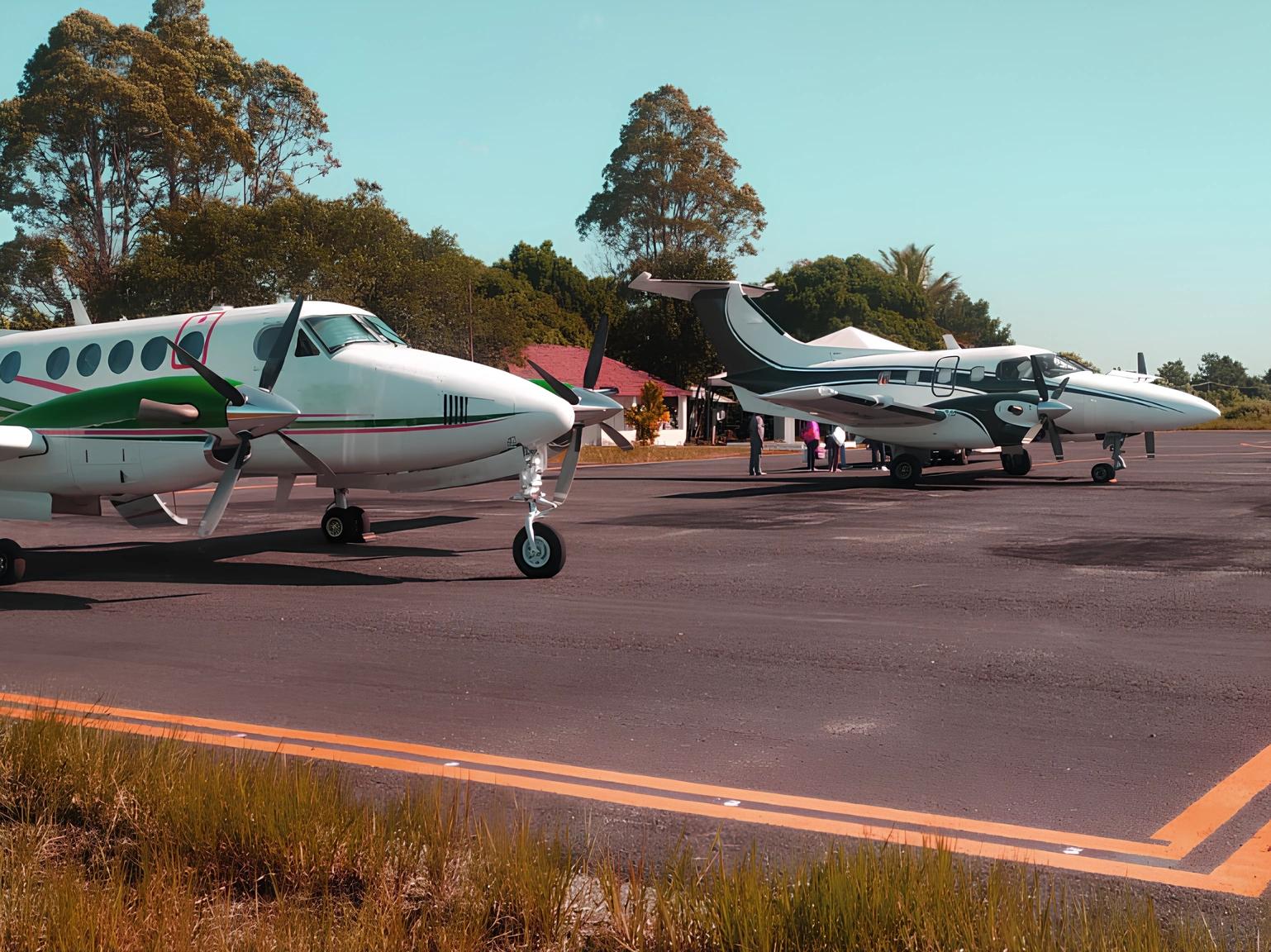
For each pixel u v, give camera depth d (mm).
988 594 9062
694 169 72688
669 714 5539
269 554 12305
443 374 10852
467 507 17906
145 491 10172
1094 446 39406
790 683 6156
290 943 2996
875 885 2969
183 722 5434
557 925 3064
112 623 8242
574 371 52875
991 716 5438
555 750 4949
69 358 12258
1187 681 6082
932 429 21984
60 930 3023
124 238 54500
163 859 3541
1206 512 15688
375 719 5484
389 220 43750
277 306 11773
